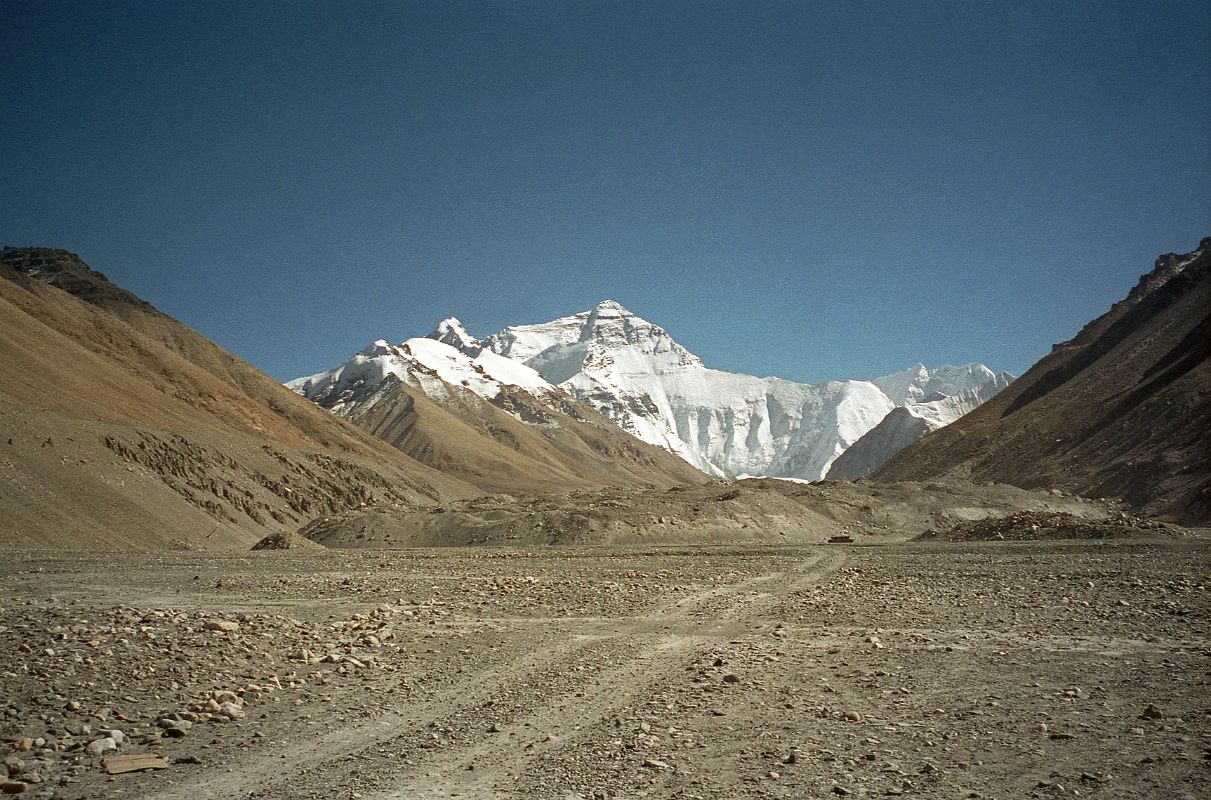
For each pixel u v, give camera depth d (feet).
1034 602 94.22
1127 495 374.02
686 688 60.59
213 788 42.42
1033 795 39.45
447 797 41.09
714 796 40.45
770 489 367.45
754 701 56.90
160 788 42.34
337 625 81.41
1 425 275.39
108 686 56.59
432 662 69.15
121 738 48.37
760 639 78.59
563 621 89.25
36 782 42.63
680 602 102.27
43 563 150.20
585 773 43.91
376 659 68.90
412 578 126.62
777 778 42.42
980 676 62.23
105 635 66.49
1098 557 136.05
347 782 43.19
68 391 388.98
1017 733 48.67
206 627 72.90
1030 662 65.98
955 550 160.66
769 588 114.83
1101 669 62.85
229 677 60.90
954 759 44.75
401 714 55.06
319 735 50.67
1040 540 179.22
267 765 45.70
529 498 351.05
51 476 263.08
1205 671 60.95
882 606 95.91
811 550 173.37
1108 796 39.14
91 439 317.42
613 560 159.33
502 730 51.62
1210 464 343.87
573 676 64.54
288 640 72.28
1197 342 488.44
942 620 85.97
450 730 51.49
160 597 104.22
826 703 56.24
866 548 174.29
